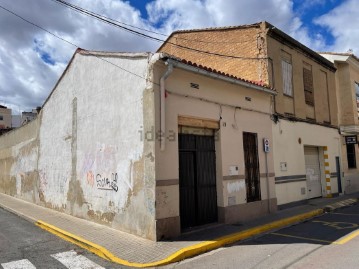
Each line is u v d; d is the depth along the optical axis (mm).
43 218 11336
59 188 12844
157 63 8203
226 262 6355
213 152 9906
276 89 12805
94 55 10703
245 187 10531
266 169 11578
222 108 9984
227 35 14219
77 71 11758
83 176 11000
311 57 15898
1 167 22672
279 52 13445
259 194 11164
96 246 7438
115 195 9242
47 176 14125
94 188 10305
